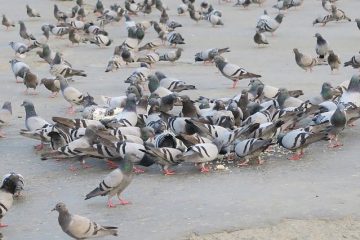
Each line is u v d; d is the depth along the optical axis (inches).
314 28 1371.8
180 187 545.3
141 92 815.1
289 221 468.4
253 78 904.3
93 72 1051.3
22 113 812.6
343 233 449.7
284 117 653.3
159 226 469.1
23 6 1711.4
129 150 574.9
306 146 607.2
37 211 508.7
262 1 1644.9
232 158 605.6
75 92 804.0
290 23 1438.2
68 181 574.6
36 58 1181.1
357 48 1170.0
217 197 518.6
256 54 1152.2
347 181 542.3
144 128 629.3
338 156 608.7
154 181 562.9
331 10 1429.6
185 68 1071.0
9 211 510.0
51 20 1531.7
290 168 581.3
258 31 1212.5
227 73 904.3
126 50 1081.4
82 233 431.5
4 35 1371.8
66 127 652.7
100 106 769.6
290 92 781.9
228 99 773.9
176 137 599.2
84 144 589.9
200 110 720.3
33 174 595.8
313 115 711.1
